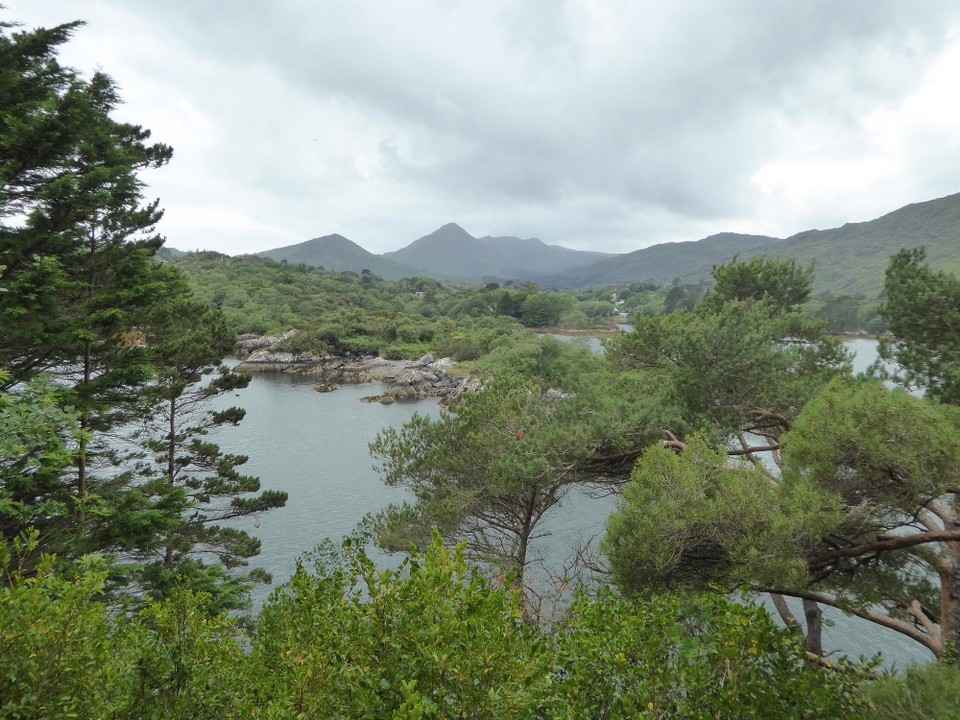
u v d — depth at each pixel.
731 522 10.30
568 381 19.03
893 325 15.84
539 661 4.36
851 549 10.56
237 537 22.22
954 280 14.55
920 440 9.67
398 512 16.73
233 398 82.94
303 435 61.03
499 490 15.12
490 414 17.03
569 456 14.83
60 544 12.92
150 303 16.56
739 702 5.21
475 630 4.09
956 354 14.16
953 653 8.54
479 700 3.94
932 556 11.02
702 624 6.80
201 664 5.55
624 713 5.01
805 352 18.23
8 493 11.09
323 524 37.69
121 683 5.04
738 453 15.34
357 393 90.69
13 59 14.36
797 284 22.69
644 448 13.95
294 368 114.94
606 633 5.59
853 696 5.89
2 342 13.73
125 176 15.05
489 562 15.57
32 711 4.37
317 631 5.45
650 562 10.32
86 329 14.67
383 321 149.00
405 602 4.41
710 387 15.60
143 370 15.99
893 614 12.84
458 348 123.88
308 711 4.60
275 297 176.62
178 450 22.41
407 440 17.52
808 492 10.00
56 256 13.66
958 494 10.62
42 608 4.72
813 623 13.93
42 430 9.30
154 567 17.30
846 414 10.27
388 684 4.16
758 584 10.55
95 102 15.41
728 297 23.28
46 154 13.67
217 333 23.06
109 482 17.81
